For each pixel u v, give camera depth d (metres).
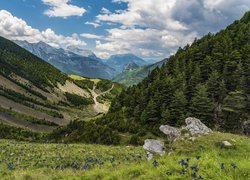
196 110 86.69
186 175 10.78
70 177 14.76
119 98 128.12
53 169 19.23
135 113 103.75
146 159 17.50
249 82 87.25
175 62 126.44
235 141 20.56
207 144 19.92
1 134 152.25
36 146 38.66
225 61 101.50
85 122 127.62
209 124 85.25
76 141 97.62
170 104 95.12
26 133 161.50
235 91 86.62
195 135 22.00
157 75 127.44
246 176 10.17
